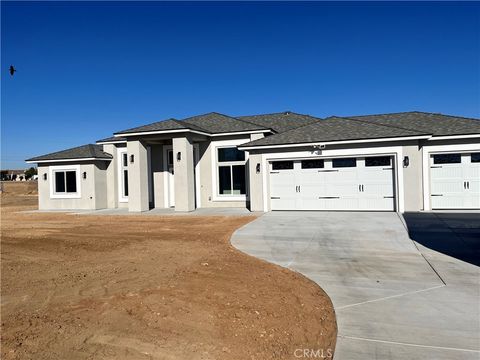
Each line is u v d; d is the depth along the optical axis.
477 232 11.70
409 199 16.05
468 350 4.62
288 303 6.33
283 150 17.86
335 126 18.69
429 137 15.66
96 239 12.82
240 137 20.64
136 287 7.20
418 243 10.59
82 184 23.77
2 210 26.11
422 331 5.18
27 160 24.66
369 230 12.45
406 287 7.08
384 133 16.44
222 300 6.45
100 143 24.28
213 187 21.14
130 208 20.95
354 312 5.93
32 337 5.11
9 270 8.71
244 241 11.59
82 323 5.57
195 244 11.40
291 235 12.22
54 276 8.15
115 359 4.48
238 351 4.68
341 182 17.22
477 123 17.42
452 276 7.67
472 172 16.58
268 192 18.28
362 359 4.46
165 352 4.64
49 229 15.57
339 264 8.85
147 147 22.28
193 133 19.91
